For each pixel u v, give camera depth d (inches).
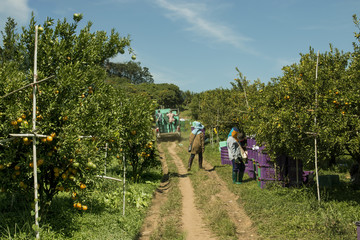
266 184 368.8
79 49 261.6
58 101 215.5
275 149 337.4
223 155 596.7
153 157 474.0
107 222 251.0
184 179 476.7
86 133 224.4
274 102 343.3
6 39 229.6
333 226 220.7
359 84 270.4
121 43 344.5
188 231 252.2
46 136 191.9
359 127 256.1
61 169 215.6
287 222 243.9
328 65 342.6
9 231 195.5
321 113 282.8
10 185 209.5
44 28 243.4
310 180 383.6
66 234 216.1
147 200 338.0
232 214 289.7
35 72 195.5
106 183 358.3
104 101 268.8
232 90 948.0
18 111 189.2
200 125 545.0
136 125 370.3
